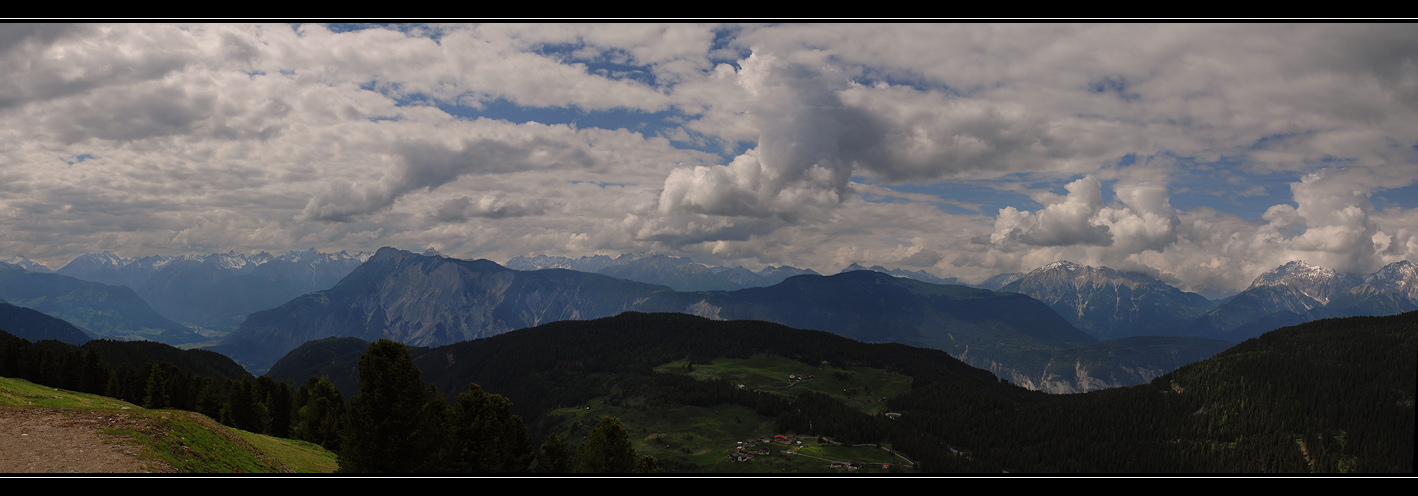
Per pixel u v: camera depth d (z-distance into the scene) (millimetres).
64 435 49688
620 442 97062
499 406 96625
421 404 69125
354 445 66875
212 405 136625
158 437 52531
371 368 67125
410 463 67562
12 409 56000
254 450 63875
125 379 142625
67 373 140750
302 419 126375
